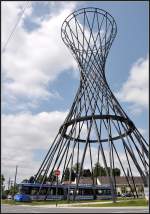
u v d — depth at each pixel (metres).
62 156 64.88
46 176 63.34
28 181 65.56
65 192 61.91
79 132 63.94
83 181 116.19
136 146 64.19
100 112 59.66
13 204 50.06
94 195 65.19
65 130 63.94
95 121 58.53
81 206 41.78
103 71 61.31
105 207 38.69
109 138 58.81
